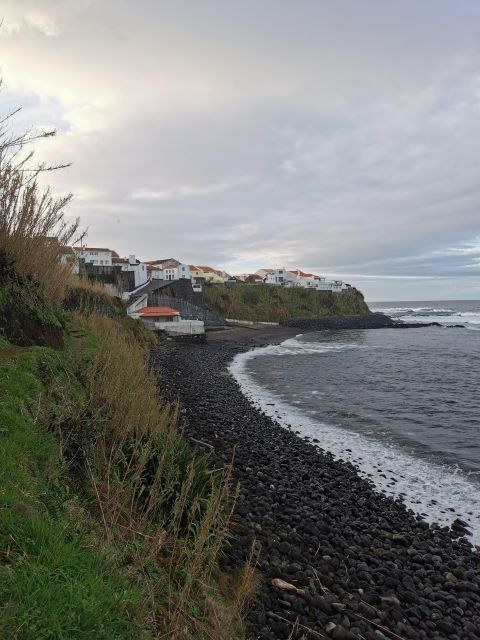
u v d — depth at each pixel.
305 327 84.81
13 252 8.91
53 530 3.08
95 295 27.48
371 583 5.72
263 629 4.10
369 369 32.03
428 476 11.39
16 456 3.80
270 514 7.34
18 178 8.63
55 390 5.89
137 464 5.01
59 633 2.22
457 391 23.48
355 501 9.27
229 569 5.00
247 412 17.44
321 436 14.95
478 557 7.35
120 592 2.88
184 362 30.78
